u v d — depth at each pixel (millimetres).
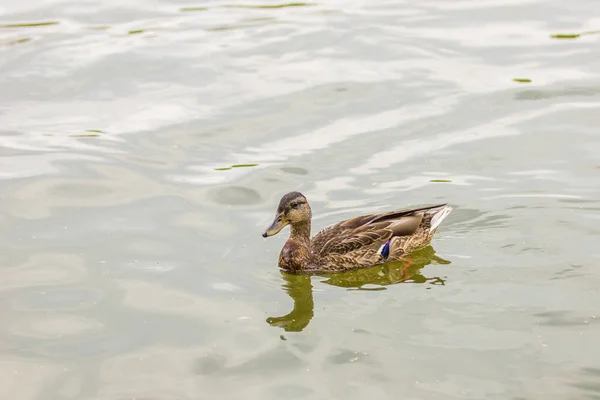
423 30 23328
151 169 16516
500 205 14695
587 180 15461
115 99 19672
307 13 25172
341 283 13109
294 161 16703
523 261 13016
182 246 13953
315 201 15266
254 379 10555
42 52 22406
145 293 12617
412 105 19047
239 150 17234
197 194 15578
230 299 12500
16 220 14672
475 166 16266
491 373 10383
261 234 14344
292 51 22234
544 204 14617
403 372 10508
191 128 18188
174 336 11555
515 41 22359
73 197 15477
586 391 9953
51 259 13523
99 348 11320
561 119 18125
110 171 16406
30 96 19859
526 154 16672
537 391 10000
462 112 18625
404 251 13852
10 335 11602
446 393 10055
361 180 15930
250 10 25719
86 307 12258
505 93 19469
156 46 22750
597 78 20000
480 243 13641
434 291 12430
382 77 20516
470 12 24641
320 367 10727
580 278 12430
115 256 13633
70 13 25641
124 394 10344
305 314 12039
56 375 10766
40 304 12328
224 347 11266
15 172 16312
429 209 14359
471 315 11695
